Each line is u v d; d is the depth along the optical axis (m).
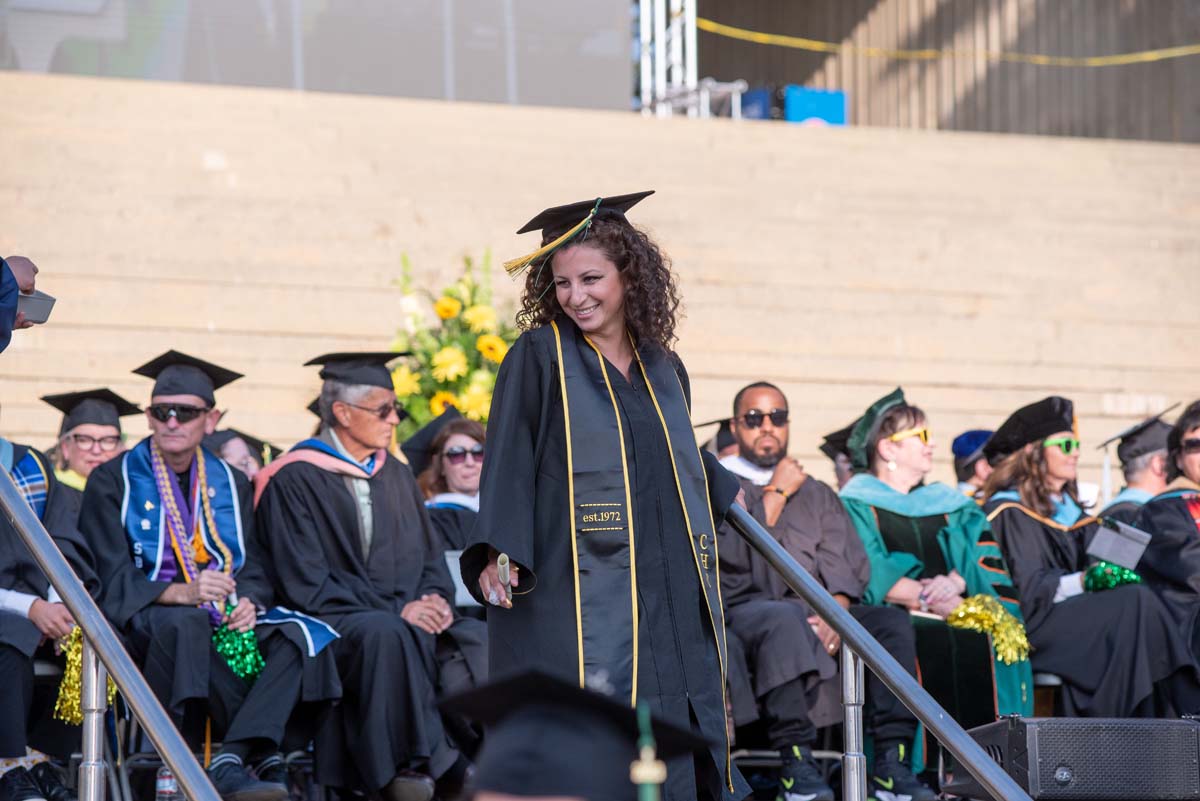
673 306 5.12
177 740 4.45
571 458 4.73
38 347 13.60
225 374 7.76
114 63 16.55
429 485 9.05
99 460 8.94
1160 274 16.75
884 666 5.13
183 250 14.57
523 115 16.31
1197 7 20.73
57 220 14.39
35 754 7.24
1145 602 8.37
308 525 7.39
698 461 4.91
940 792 7.87
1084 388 15.68
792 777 7.48
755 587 8.22
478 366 10.67
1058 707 8.72
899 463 9.05
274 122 15.52
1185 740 5.72
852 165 16.73
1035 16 22.50
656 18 26.45
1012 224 16.62
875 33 25.31
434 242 15.29
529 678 1.91
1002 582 8.72
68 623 6.66
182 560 7.20
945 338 15.73
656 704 4.64
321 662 6.81
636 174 16.22
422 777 6.84
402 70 17.55
